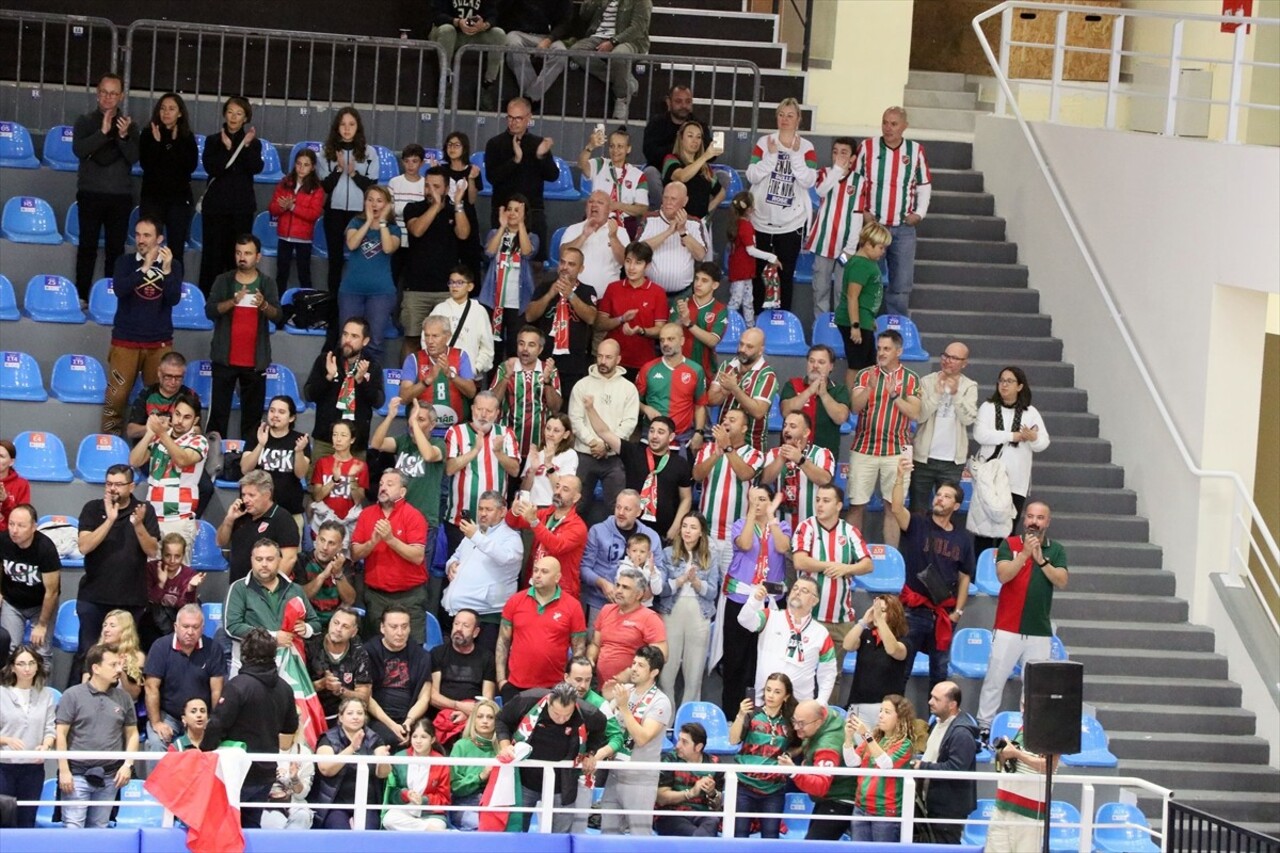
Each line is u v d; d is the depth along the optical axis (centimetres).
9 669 1605
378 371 1973
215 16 2589
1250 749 2005
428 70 2586
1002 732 1895
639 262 2088
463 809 1605
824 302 2297
